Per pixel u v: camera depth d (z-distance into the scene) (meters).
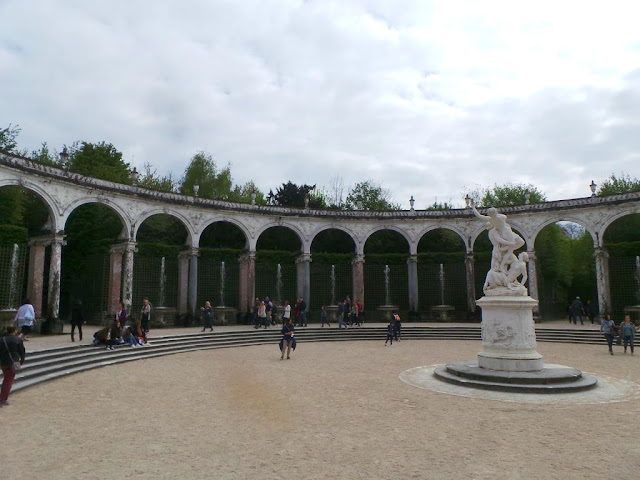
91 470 6.90
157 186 47.03
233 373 15.14
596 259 31.02
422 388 12.77
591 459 7.39
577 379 12.92
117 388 12.69
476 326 29.23
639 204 29.66
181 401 11.29
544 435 8.61
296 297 37.38
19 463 7.17
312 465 7.13
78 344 17.72
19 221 30.20
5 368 10.67
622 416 9.90
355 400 11.39
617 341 22.69
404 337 27.20
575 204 31.83
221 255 36.09
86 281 32.81
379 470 6.93
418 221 35.72
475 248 43.59
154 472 6.84
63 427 9.09
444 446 8.02
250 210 33.28
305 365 16.91
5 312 21.02
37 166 23.34
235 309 32.12
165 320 31.05
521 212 33.41
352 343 24.70
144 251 33.19
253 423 9.42
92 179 26.17
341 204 58.00
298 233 34.62
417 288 35.53
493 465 7.13
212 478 6.62
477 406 10.78
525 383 12.50
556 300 43.41
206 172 48.59
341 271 38.78
